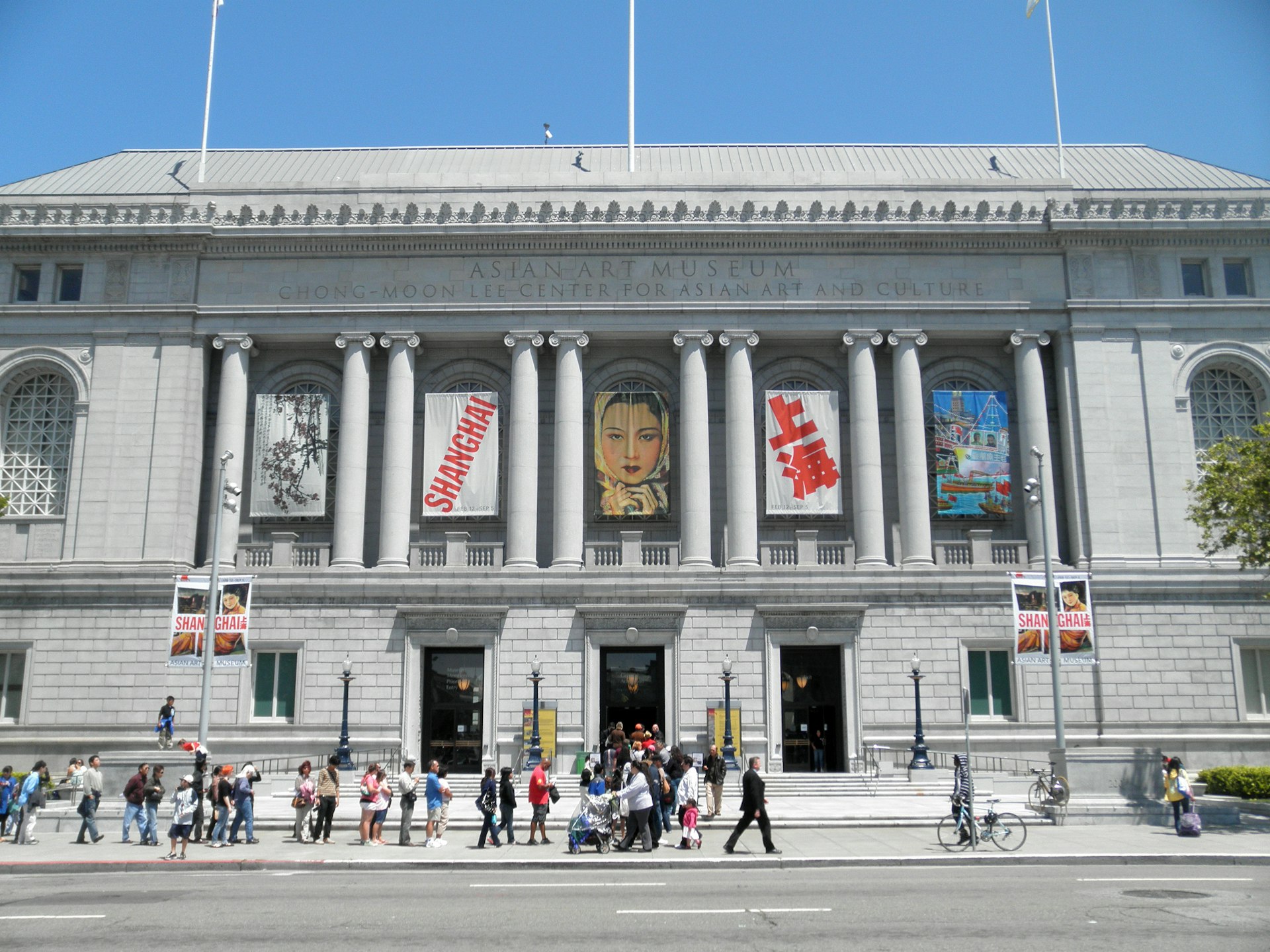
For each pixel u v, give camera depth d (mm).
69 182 59719
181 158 63094
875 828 33000
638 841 29141
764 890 21406
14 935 16984
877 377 52125
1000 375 52156
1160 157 62344
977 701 47812
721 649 47812
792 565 48938
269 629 48094
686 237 51250
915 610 48219
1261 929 16984
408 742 46781
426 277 51438
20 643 48031
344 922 17938
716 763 35312
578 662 47625
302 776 30891
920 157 62938
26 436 51250
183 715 47250
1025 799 38125
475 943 16172
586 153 63969
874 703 47406
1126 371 50594
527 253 51594
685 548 49219
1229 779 40844
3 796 32375
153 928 17562
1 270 51750
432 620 47875
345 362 50875
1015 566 48656
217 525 42062
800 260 51531
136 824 32250
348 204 52406
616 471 50750
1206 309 51156
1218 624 48281
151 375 50500
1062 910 18656
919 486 49625
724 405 51594
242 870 25969
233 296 51438
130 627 48000
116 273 51562
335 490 50625
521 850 28531
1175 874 23625
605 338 51562
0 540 49906
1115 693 47625
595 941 16234
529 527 49094
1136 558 48688
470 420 50719
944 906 19156
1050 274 51531
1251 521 38219
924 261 51562
